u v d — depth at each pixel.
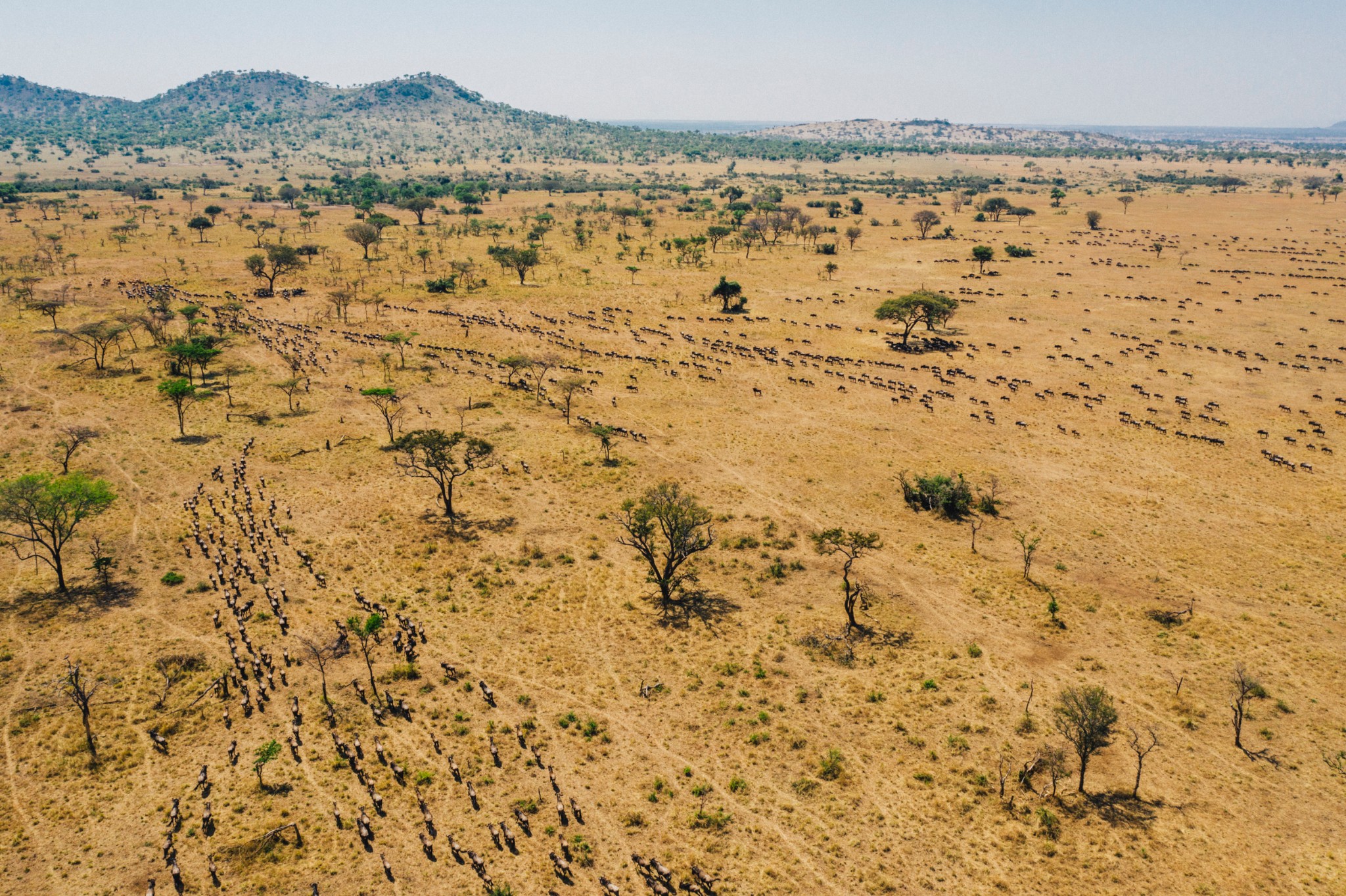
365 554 59.91
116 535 61.06
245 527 62.31
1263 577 57.78
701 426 87.56
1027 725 43.06
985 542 63.50
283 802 37.16
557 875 33.78
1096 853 34.97
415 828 36.00
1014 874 33.97
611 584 57.44
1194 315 131.12
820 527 65.81
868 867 34.41
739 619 53.28
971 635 51.62
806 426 87.62
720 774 39.88
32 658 46.94
